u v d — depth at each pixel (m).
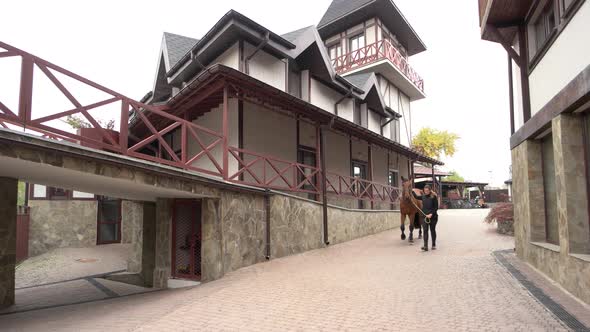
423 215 8.85
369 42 19.59
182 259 8.45
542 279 5.62
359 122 17.34
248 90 8.59
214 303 5.02
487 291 5.11
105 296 7.41
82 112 5.11
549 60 6.30
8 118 4.30
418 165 30.47
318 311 4.50
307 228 9.57
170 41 14.27
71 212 13.99
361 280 6.04
